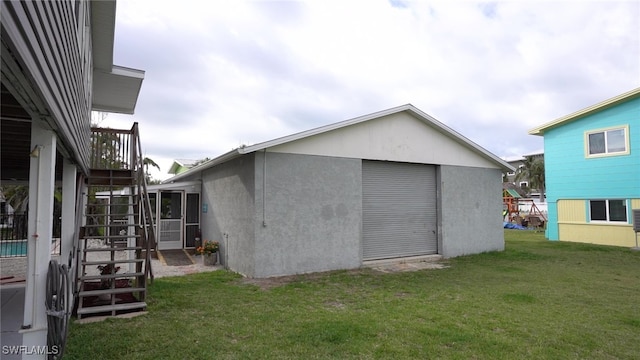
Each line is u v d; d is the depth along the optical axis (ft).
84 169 21.83
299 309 19.74
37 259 11.19
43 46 7.15
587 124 51.06
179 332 16.07
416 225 37.14
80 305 18.22
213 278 28.02
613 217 48.49
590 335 16.06
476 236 40.98
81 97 16.49
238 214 31.19
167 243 44.24
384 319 18.02
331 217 31.17
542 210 94.79
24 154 20.63
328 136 31.45
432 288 24.72
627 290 24.27
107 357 13.42
